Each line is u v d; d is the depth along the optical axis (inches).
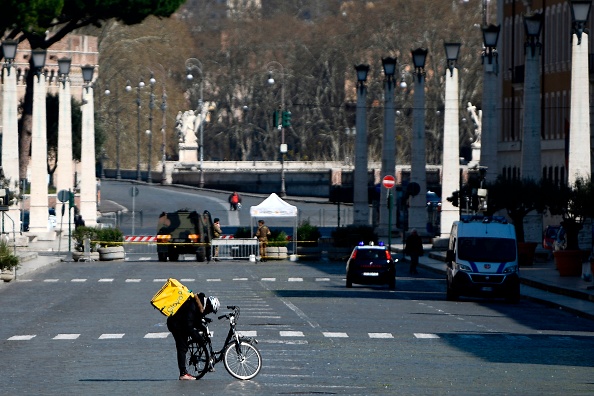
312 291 4928.6
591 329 3496.6
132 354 2783.0
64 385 2247.8
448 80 7568.9
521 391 2176.4
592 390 2198.6
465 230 4653.1
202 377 2343.8
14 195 7057.1
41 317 3754.9
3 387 2218.3
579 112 5836.6
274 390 2160.4
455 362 2637.8
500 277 4490.7
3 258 5354.3
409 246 6215.6
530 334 3314.5
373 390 2167.8
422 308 4170.8
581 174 5846.5
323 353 2792.8
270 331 3309.5
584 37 5826.8
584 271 5147.6
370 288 5177.2
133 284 5251.0
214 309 2331.4
